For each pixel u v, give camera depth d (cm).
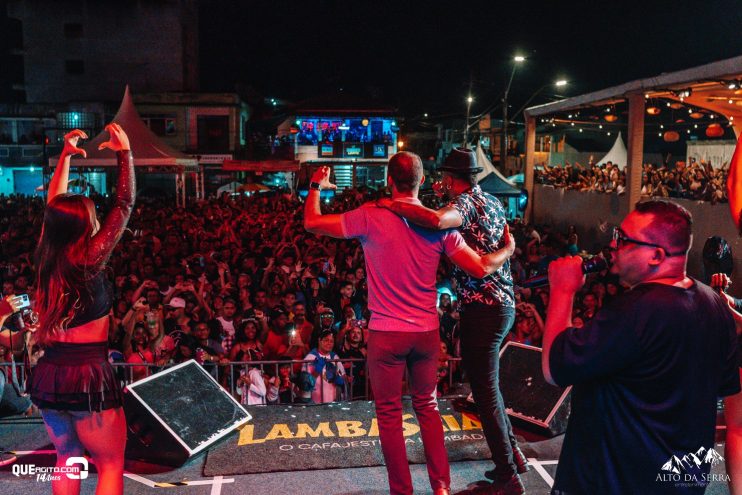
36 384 271
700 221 1194
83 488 349
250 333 664
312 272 1023
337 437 417
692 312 195
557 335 205
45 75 4153
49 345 268
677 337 192
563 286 211
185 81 4359
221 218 1748
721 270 330
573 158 4175
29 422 446
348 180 3828
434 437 316
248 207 2280
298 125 3806
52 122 3844
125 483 362
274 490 354
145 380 400
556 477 215
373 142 3822
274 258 1143
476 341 328
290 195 2736
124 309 777
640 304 194
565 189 1981
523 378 444
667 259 201
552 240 1466
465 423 436
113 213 274
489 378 330
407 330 300
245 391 567
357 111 3797
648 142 3775
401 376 308
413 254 296
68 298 261
